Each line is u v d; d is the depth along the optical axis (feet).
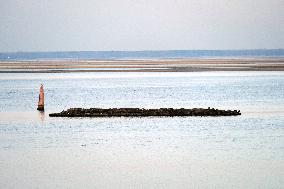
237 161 311.68
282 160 313.94
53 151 344.08
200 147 355.56
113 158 321.73
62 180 270.26
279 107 589.73
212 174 281.74
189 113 520.83
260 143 369.30
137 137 397.80
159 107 602.44
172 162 310.04
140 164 304.91
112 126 453.17
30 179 272.31
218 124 459.73
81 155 330.75
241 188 255.70
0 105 627.87
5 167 298.56
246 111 552.41
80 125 458.91
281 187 257.34
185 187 257.34
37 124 465.88
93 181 268.21
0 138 395.34
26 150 347.36
